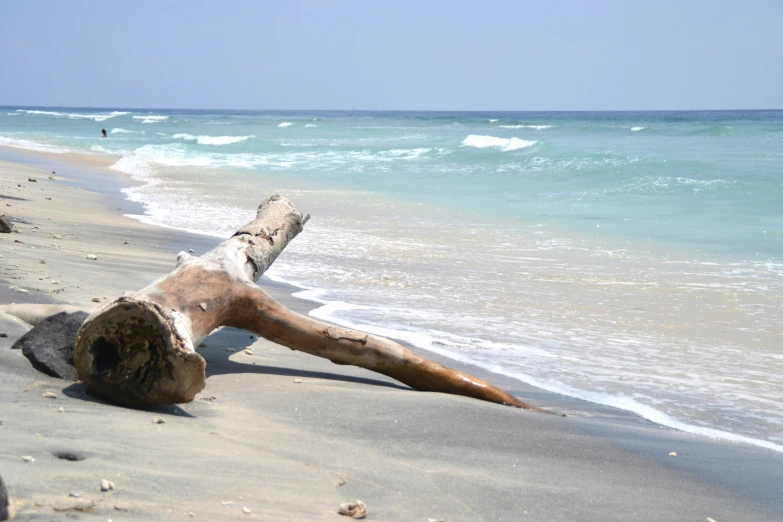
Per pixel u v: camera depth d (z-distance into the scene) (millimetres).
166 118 99375
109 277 7629
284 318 5414
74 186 19297
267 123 77375
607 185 19547
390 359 5383
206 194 18703
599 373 6031
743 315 7863
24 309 5328
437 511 3229
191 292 5070
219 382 5035
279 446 3787
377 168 25719
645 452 4344
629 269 10242
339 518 2961
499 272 10008
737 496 3781
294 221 7379
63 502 2662
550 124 63188
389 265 10453
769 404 5363
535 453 4180
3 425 3404
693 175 20109
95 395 4148
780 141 31844
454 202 17641
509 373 5988
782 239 12375
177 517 2701
